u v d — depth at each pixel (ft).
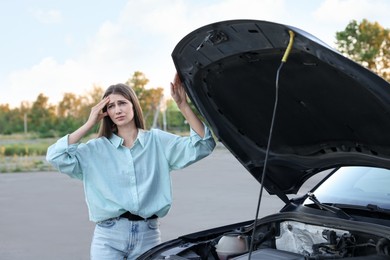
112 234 12.26
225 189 45.75
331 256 10.25
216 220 30.66
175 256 10.96
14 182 60.34
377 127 10.02
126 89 12.64
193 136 12.66
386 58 154.30
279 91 10.56
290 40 8.60
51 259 22.82
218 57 10.43
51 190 50.14
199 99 11.73
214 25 9.58
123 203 12.12
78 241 26.23
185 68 11.22
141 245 12.44
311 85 9.93
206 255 11.80
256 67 10.22
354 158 11.34
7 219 33.27
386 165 10.86
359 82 8.60
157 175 12.76
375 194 11.42
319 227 10.75
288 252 10.50
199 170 66.80
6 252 24.25
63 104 203.21
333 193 12.09
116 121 12.37
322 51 8.43
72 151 12.06
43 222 31.89
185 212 33.58
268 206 35.09
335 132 11.04
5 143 162.81
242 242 11.57
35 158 120.67
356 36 154.71
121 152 12.50
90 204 12.45
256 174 12.79
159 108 181.98
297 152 12.15
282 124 11.53
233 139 12.24
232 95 11.35
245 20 9.00
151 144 12.76
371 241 10.05
